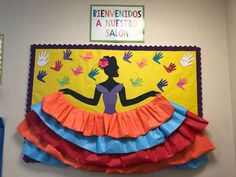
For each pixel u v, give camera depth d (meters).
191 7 1.46
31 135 1.29
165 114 1.28
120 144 1.23
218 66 1.41
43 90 1.37
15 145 1.35
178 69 1.38
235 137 1.34
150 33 1.43
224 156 1.35
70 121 1.26
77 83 1.37
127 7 1.45
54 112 1.25
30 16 1.44
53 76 1.38
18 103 1.38
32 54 1.40
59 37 1.42
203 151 1.28
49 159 1.29
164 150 1.25
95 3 1.45
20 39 1.42
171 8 1.46
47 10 1.45
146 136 1.25
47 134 1.27
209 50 1.42
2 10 1.44
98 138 1.24
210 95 1.39
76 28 1.43
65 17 1.44
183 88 1.37
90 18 1.44
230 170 1.34
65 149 1.25
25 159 1.31
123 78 1.37
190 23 1.45
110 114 1.33
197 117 1.29
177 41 1.43
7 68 1.40
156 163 1.27
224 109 1.38
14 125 1.36
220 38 1.44
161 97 1.32
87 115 1.31
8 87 1.39
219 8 1.46
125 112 1.31
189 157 1.27
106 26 1.43
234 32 1.35
